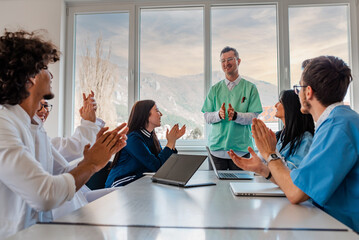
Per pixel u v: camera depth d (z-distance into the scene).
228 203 0.99
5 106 1.01
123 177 2.13
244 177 1.61
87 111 1.63
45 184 0.85
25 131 0.99
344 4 3.44
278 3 3.46
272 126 3.48
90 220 0.79
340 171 0.95
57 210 1.29
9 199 0.97
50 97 1.13
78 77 3.72
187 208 0.92
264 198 1.08
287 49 3.44
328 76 1.11
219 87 3.25
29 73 1.00
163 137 3.59
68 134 3.66
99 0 3.64
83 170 1.00
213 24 3.57
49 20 3.60
